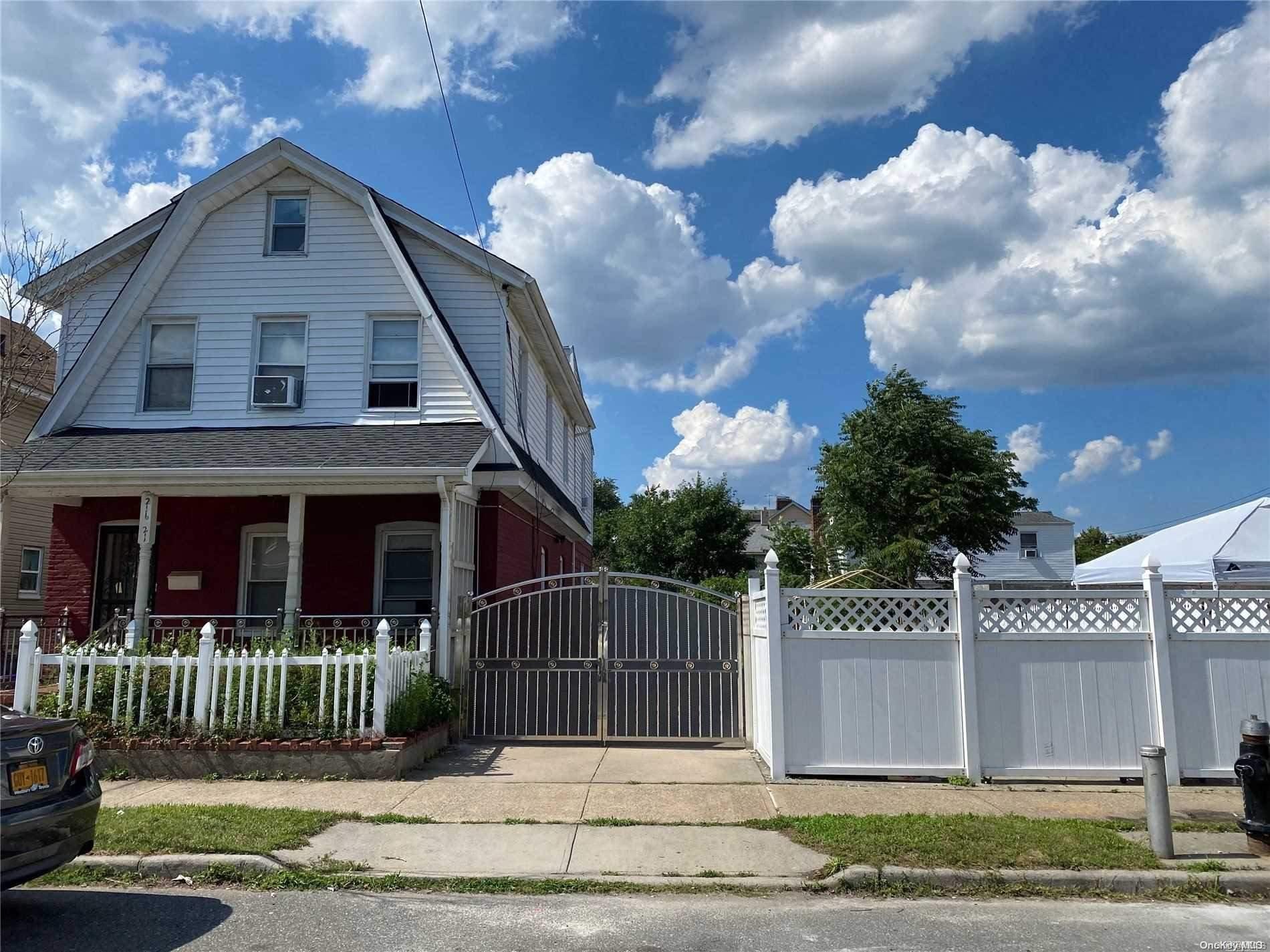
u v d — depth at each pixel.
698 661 11.16
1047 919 5.55
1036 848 6.55
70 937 5.09
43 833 5.05
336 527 13.95
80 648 9.93
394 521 13.84
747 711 10.94
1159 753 6.58
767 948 5.04
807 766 9.09
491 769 9.54
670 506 43.56
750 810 7.84
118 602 14.30
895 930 5.34
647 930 5.32
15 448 13.32
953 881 6.10
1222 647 9.12
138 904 5.70
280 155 14.49
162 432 14.01
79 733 5.60
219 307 14.59
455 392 14.13
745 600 11.15
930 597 9.29
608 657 11.23
